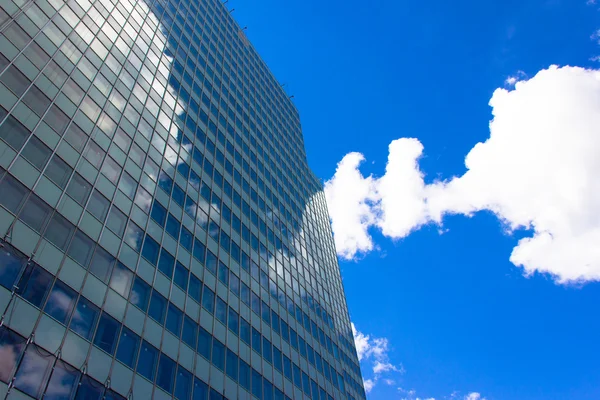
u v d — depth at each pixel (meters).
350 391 52.25
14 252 19.75
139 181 31.94
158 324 26.94
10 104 23.58
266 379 36.25
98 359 21.48
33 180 22.72
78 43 32.22
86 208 25.45
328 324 55.81
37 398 17.83
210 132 49.69
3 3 26.64
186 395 26.50
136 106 36.31
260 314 40.50
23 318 18.70
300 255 57.88
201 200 40.16
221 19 75.69
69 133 26.89
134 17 44.44
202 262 35.22
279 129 76.06
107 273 24.73
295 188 69.06
